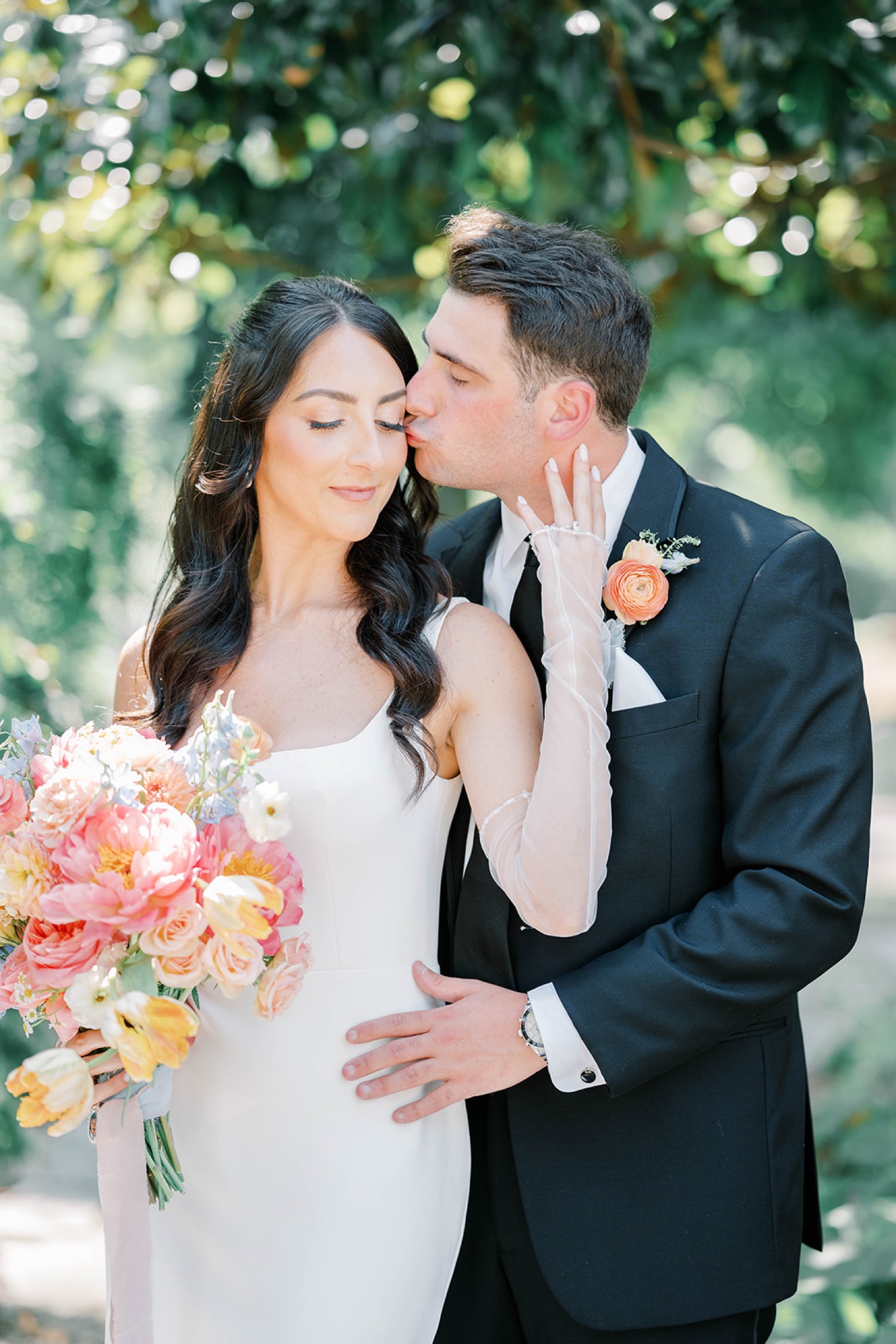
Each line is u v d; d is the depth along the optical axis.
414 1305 1.96
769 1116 2.04
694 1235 1.99
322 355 1.96
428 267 4.33
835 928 1.88
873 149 3.31
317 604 2.09
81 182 3.79
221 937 1.63
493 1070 1.94
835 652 1.96
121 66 3.46
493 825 1.92
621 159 3.29
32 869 1.71
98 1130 1.85
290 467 1.99
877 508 15.45
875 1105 3.33
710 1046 2.00
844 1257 2.79
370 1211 1.91
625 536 2.07
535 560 2.12
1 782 1.79
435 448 2.06
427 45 3.26
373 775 1.92
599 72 3.10
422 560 2.11
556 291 1.97
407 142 3.54
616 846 2.00
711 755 1.99
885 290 4.62
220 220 4.07
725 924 1.89
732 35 3.00
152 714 2.12
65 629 3.86
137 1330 1.84
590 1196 2.01
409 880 1.97
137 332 5.38
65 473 4.03
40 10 3.39
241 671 2.09
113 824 1.68
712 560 2.00
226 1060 1.94
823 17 2.93
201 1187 1.95
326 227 4.22
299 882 1.75
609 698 1.99
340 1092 1.92
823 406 11.13
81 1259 3.60
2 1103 3.58
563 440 2.03
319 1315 1.89
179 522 2.18
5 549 3.76
